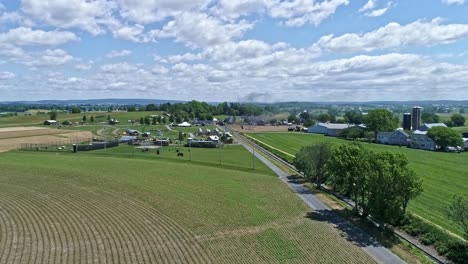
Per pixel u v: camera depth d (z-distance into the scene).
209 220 54.72
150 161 102.94
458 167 105.06
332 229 53.28
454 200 51.34
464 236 47.53
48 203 59.22
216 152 128.38
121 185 72.06
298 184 80.94
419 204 66.25
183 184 75.50
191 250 43.88
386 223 56.78
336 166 63.03
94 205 59.09
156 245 44.72
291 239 48.94
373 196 54.53
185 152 126.31
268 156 122.62
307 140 178.88
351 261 43.06
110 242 44.88
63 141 147.12
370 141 181.75
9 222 50.41
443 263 45.09
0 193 64.12
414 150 147.00
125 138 153.50
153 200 63.19
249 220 55.53
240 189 73.62
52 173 80.25
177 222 53.25
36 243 43.66
